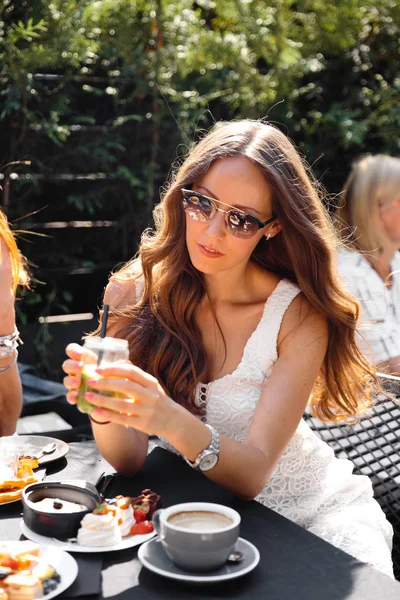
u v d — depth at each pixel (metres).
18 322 4.41
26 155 4.22
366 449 2.46
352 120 5.13
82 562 1.40
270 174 1.83
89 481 1.73
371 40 5.35
